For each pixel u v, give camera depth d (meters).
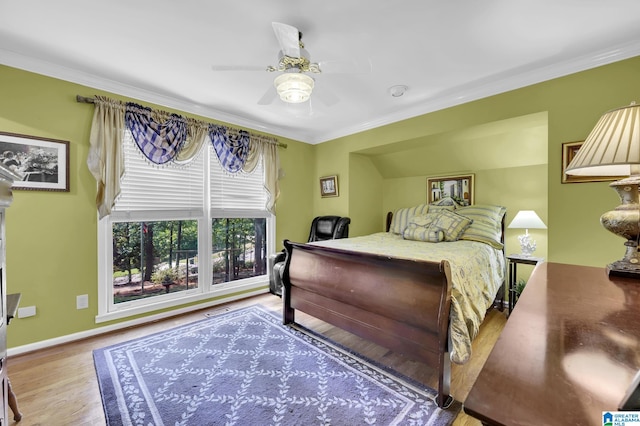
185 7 1.73
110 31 1.97
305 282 2.58
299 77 1.99
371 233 4.61
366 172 4.52
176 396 1.77
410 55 2.26
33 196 2.36
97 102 2.61
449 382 1.71
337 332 2.71
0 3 1.68
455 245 2.86
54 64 2.39
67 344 2.45
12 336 2.27
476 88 2.83
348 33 1.98
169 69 2.48
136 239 3.00
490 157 3.56
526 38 2.04
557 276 1.13
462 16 1.81
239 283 3.80
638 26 1.90
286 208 4.33
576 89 2.33
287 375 1.99
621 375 0.46
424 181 4.36
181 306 3.20
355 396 1.77
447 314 1.66
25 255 2.33
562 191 2.38
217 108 3.38
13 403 1.56
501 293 3.23
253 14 1.79
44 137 2.40
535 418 0.38
